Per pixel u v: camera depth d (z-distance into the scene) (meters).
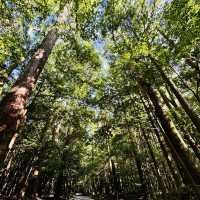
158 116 8.84
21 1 6.59
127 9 9.81
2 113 5.30
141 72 8.14
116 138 17.09
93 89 13.60
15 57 7.46
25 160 22.48
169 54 6.86
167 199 11.15
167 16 6.38
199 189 7.25
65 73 14.36
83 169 25.05
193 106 12.99
